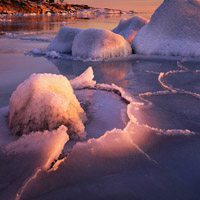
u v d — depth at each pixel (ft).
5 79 14.05
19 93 8.32
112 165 6.63
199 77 14.98
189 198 5.71
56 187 5.87
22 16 94.89
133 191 5.85
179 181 6.21
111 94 11.47
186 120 9.37
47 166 6.42
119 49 20.70
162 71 16.37
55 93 8.16
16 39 29.91
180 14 21.40
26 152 6.83
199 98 11.63
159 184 6.08
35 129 7.77
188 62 18.70
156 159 6.93
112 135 7.89
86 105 10.10
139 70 16.67
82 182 6.04
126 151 7.19
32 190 5.75
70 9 145.48
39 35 33.68
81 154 6.99
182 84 13.67
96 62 19.01
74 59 19.84
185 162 6.88
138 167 6.61
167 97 11.73
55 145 6.96
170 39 21.06
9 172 6.21
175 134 8.21
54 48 22.47
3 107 9.95
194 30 20.75
